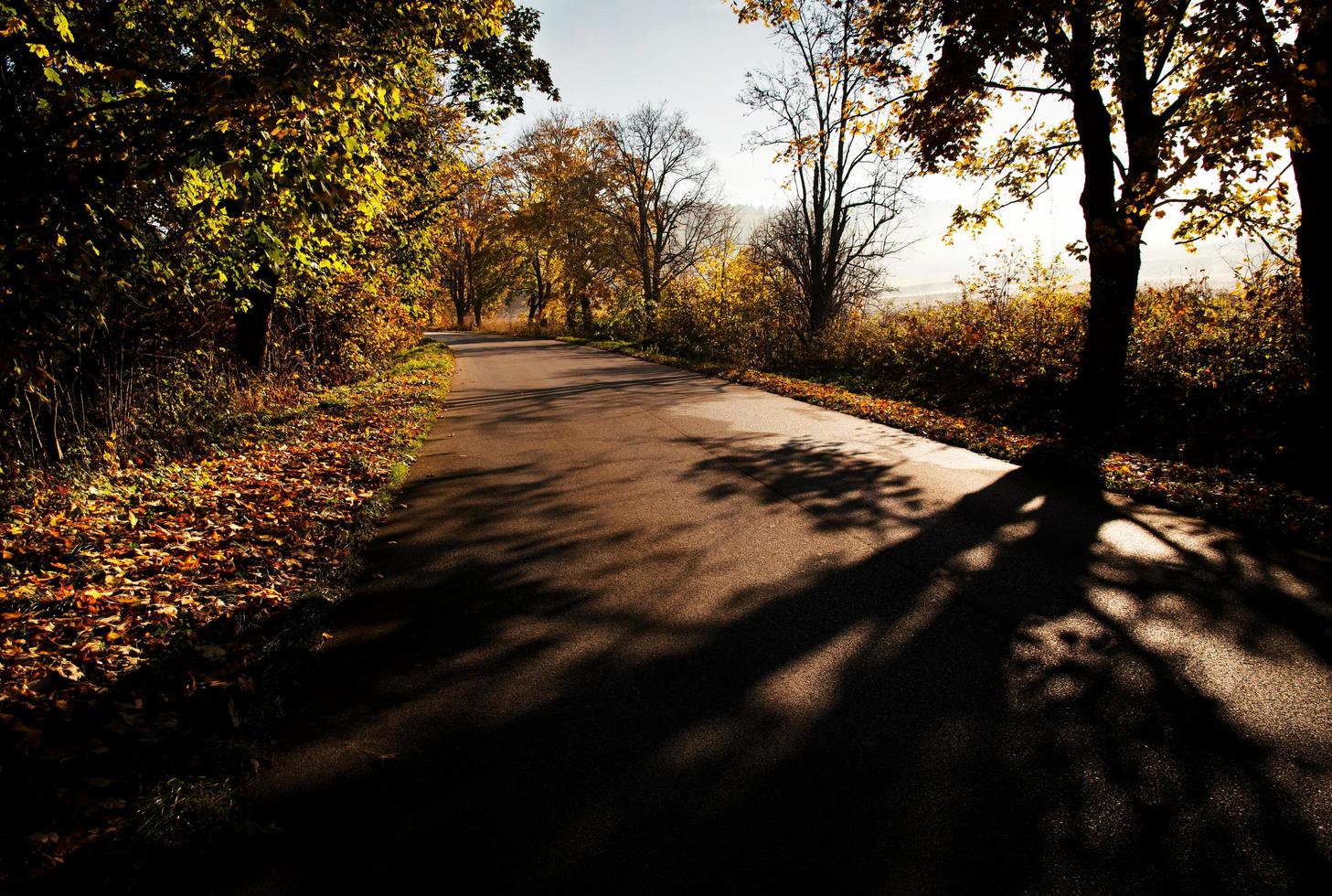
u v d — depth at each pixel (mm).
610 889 2203
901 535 5512
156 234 7547
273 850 2391
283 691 3391
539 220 42875
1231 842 2340
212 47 6477
